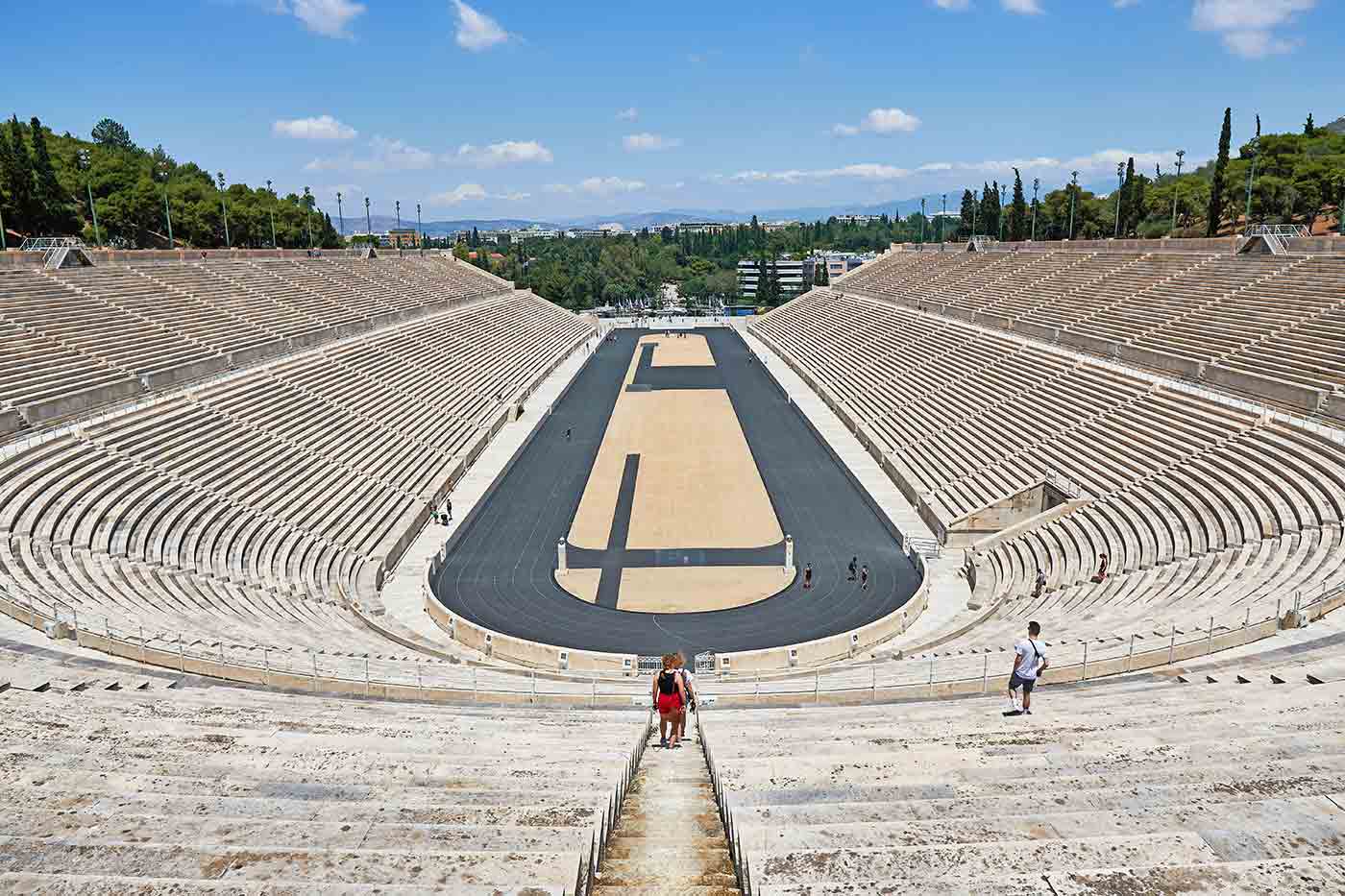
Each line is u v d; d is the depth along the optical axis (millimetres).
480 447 61125
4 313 46750
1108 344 56281
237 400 48344
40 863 8688
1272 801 9359
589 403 80625
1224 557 29359
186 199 112188
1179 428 40812
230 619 27625
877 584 38844
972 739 13883
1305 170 94500
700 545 43969
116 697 17156
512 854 8727
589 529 46562
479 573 40562
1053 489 41594
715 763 12906
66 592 26188
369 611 34750
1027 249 97688
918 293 99375
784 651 30734
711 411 76188
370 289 91250
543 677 26312
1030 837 8953
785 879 8117
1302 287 50875
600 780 12328
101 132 186250
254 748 13586
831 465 58188
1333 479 31094
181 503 36062
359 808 10492
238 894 7895
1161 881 7602
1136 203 112562
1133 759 12219
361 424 53844
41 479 33000
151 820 9781
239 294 68125
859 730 15086
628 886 9219
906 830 9234
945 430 55812
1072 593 31719
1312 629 21828
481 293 120375
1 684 18078
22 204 82875
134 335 50906
